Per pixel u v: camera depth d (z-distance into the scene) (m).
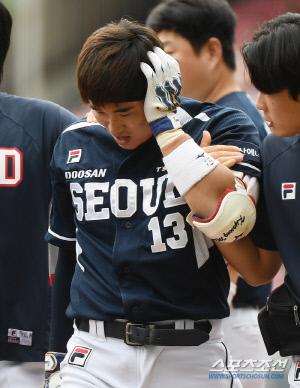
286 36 7.27
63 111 10.41
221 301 7.95
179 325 7.71
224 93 12.09
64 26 26.27
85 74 7.34
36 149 10.13
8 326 10.06
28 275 10.06
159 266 7.69
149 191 7.80
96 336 8.04
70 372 8.14
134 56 7.29
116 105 7.31
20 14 26.61
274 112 7.48
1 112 10.30
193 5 11.84
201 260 7.74
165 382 7.74
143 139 7.79
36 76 27.02
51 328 9.09
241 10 26.97
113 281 7.94
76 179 8.28
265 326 8.41
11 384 10.17
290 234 8.01
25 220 10.07
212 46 11.99
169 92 7.37
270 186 8.10
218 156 7.45
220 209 7.09
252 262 8.26
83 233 8.30
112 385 7.85
